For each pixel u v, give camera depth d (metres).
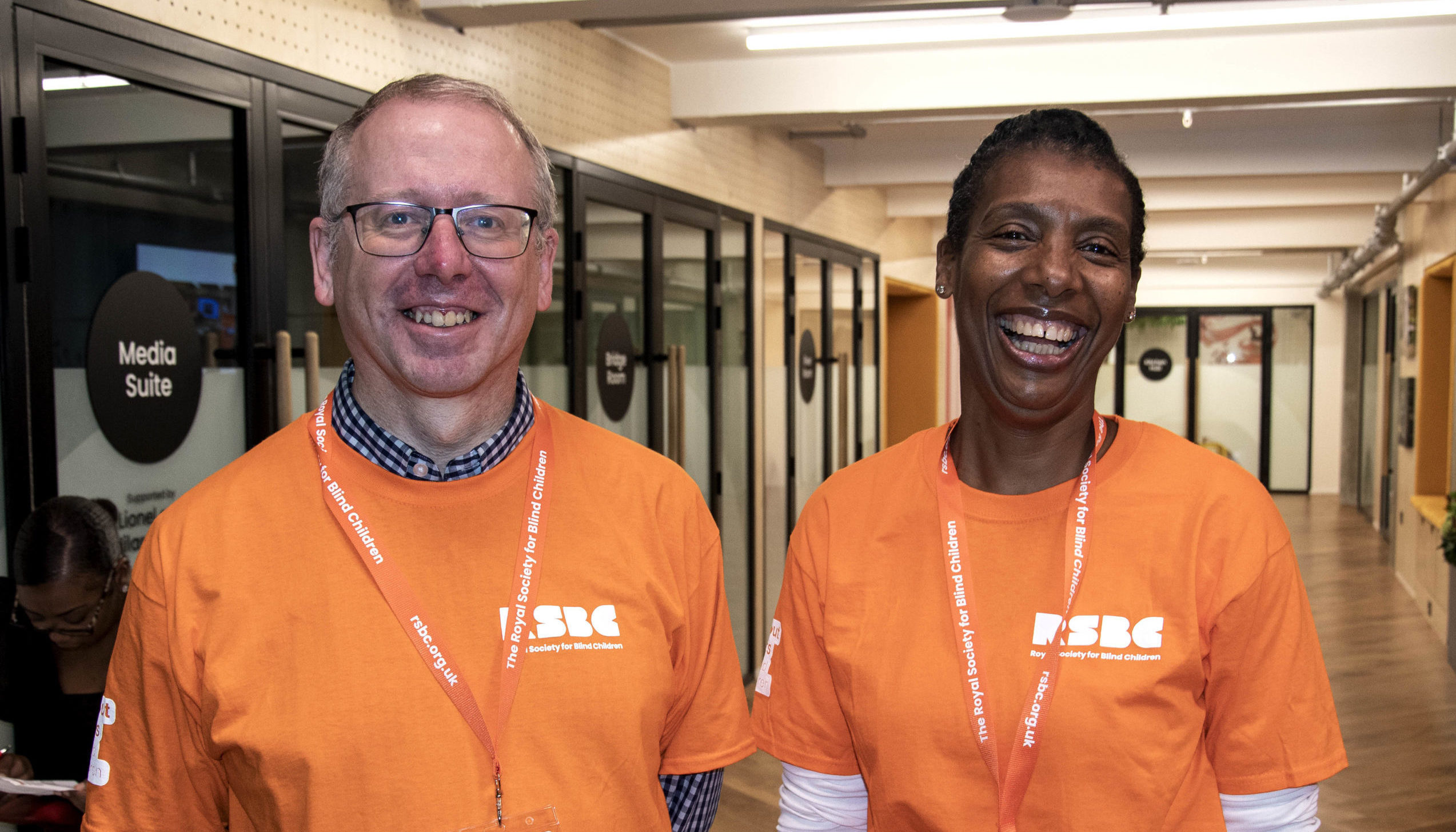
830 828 1.47
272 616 1.18
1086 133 1.32
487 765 1.17
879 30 4.68
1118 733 1.23
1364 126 6.70
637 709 1.24
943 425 1.51
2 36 2.23
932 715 1.31
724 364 5.96
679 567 1.38
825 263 7.52
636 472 1.39
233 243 2.85
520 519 1.28
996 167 1.35
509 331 1.25
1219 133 6.84
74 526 2.20
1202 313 16.83
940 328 10.64
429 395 1.23
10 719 2.23
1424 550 8.12
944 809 1.29
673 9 3.58
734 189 6.01
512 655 1.21
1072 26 4.45
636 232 5.04
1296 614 1.28
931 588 1.37
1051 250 1.29
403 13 3.44
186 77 2.65
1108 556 1.31
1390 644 7.12
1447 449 8.83
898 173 7.21
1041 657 1.28
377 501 1.25
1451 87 4.68
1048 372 1.32
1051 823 1.24
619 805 1.22
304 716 1.14
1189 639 1.25
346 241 1.23
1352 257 11.88
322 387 3.10
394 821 1.13
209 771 1.23
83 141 2.43
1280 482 16.75
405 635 1.19
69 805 2.08
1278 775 1.25
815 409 7.39
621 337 4.88
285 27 2.96
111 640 2.25
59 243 2.37
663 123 5.21
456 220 1.21
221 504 1.24
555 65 4.29
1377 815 4.15
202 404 2.76
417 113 1.23
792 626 1.50
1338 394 16.44
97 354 2.47
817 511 1.51
